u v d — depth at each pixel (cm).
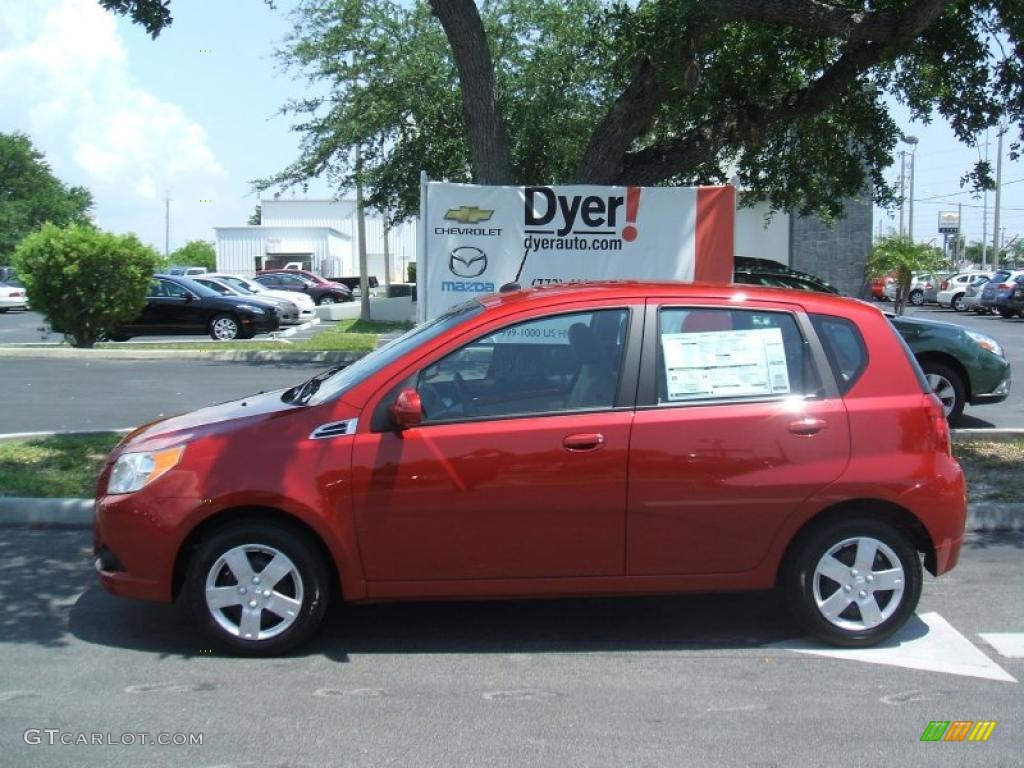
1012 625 519
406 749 380
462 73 1121
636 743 386
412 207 1978
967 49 1102
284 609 466
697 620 529
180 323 2212
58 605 542
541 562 466
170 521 456
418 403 450
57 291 1828
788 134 1332
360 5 1914
